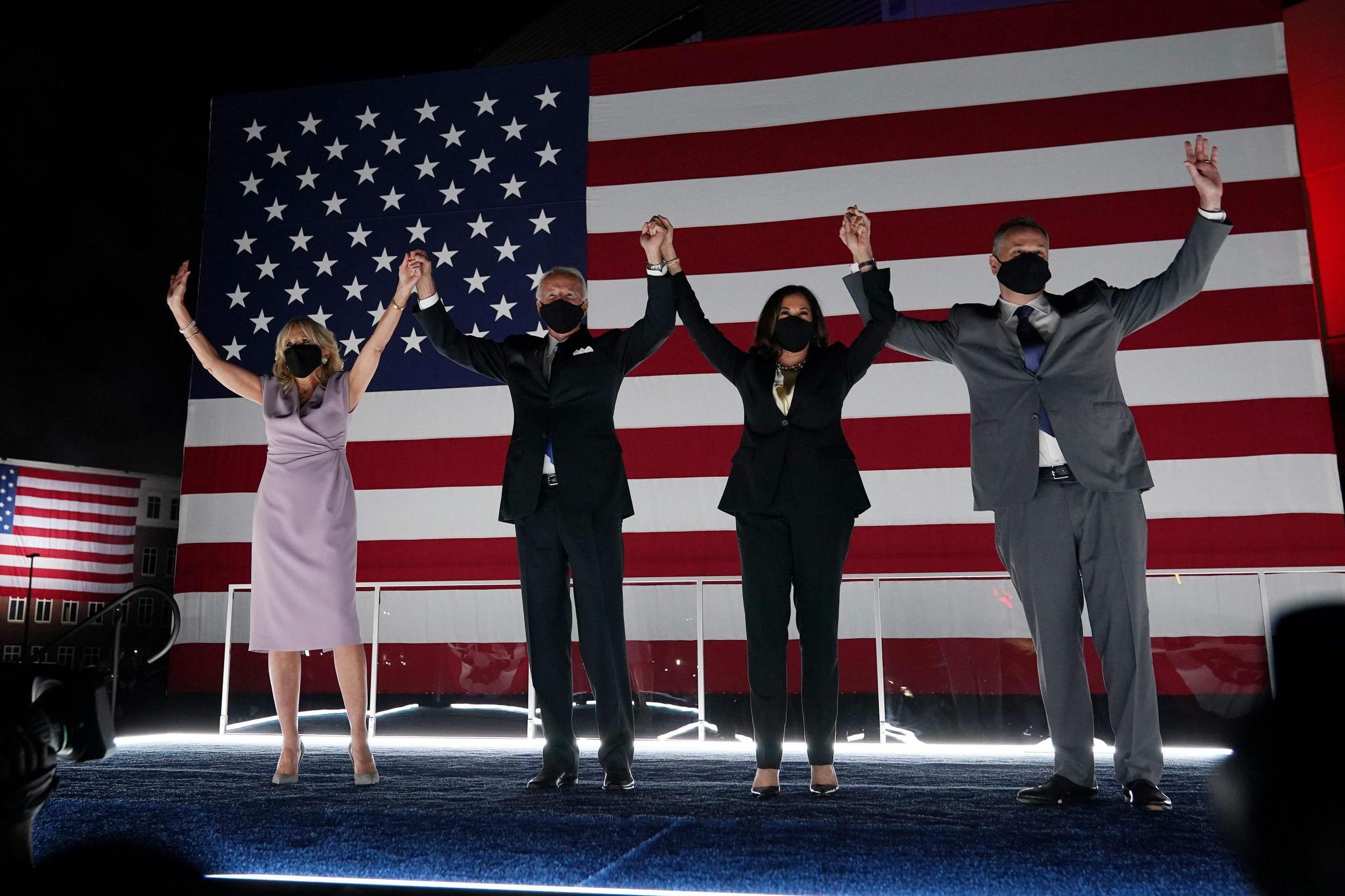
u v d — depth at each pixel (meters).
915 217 5.31
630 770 3.25
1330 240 5.96
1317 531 4.72
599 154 5.70
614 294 5.54
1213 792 1.34
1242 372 4.91
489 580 5.15
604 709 2.89
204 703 5.35
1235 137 5.09
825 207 5.41
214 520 5.58
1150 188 5.12
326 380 3.31
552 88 5.82
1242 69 5.14
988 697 4.45
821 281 5.34
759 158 5.54
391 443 5.58
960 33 5.45
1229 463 4.84
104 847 2.27
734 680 4.92
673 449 5.33
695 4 9.38
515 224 5.71
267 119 6.05
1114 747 2.55
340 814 2.16
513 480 3.05
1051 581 2.67
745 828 1.98
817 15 8.09
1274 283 4.95
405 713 4.84
